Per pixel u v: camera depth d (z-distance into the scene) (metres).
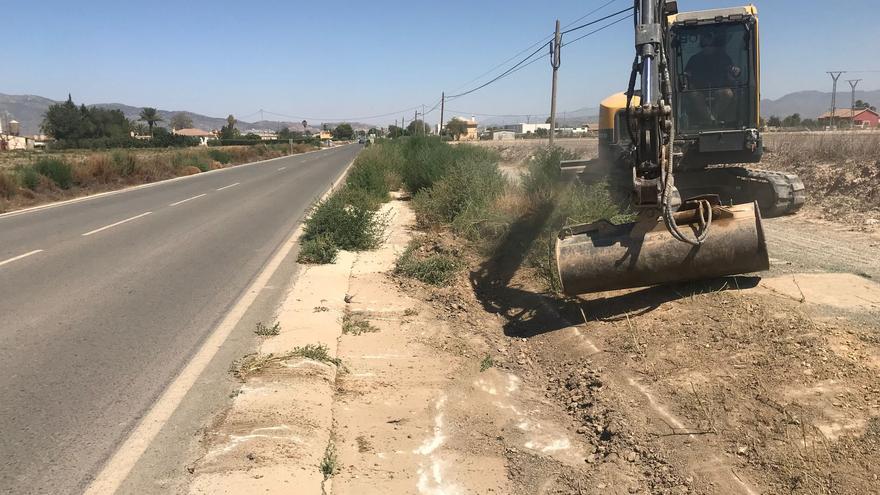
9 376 5.36
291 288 8.38
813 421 4.16
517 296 8.06
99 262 10.06
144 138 114.62
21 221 15.18
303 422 4.54
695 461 4.02
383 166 24.91
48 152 74.62
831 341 5.18
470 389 5.50
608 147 13.73
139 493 3.66
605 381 5.29
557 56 27.19
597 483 4.02
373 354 6.20
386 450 4.45
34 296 7.95
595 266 6.61
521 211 11.17
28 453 4.10
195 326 6.74
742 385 4.75
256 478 3.78
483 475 4.21
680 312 6.29
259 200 19.89
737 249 6.36
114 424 4.50
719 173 13.29
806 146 19.70
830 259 8.45
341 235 11.21
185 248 11.34
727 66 11.34
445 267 9.33
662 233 6.53
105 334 6.46
